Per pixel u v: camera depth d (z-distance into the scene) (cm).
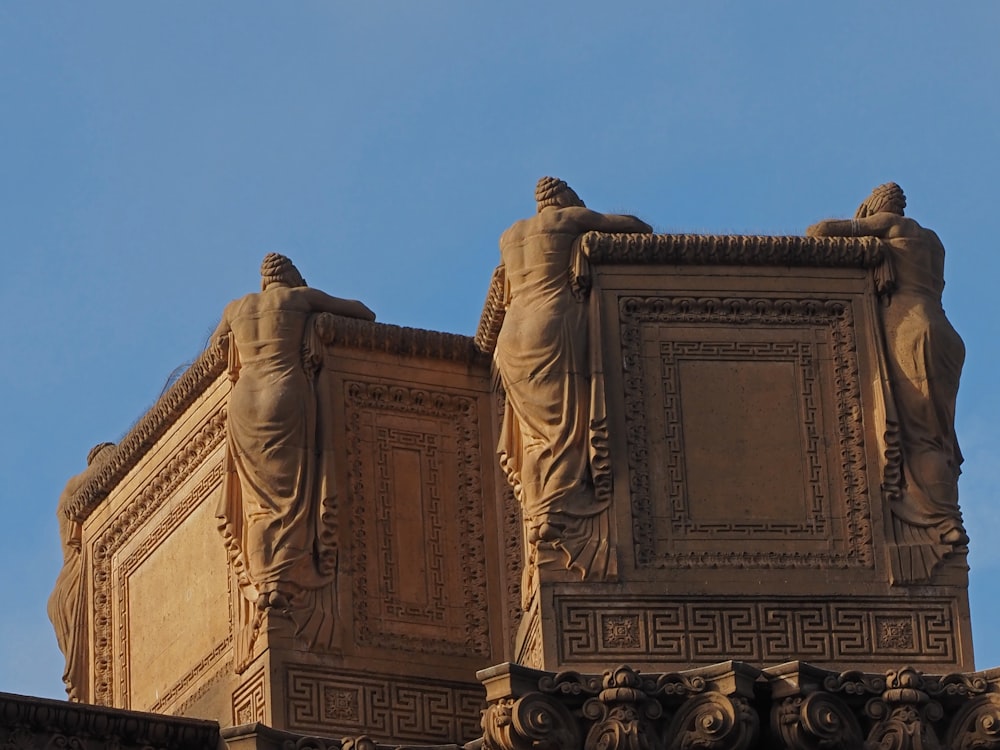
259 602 2995
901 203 3061
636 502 2922
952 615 2906
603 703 2811
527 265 3002
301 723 2958
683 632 2880
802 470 2947
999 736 2820
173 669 3206
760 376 2977
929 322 2988
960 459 2997
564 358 2958
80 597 3412
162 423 3288
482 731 2952
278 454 3033
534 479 2934
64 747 2912
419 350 3142
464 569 3097
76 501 3438
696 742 2795
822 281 3011
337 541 3033
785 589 2900
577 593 2881
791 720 2798
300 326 3083
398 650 3031
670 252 2995
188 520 3231
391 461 3098
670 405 2958
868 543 2927
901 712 2819
